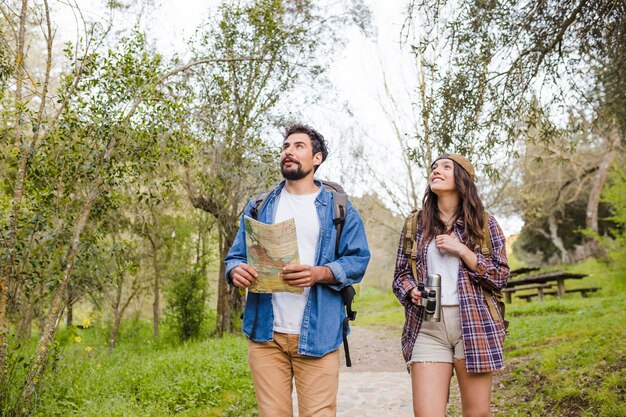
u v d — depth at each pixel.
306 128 2.84
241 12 8.90
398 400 5.61
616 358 4.88
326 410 2.57
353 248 2.71
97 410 4.74
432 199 2.96
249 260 2.49
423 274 2.83
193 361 6.75
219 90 9.03
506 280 2.75
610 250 16.19
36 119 4.57
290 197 2.80
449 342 2.72
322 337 2.58
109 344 11.44
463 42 5.16
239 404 5.43
